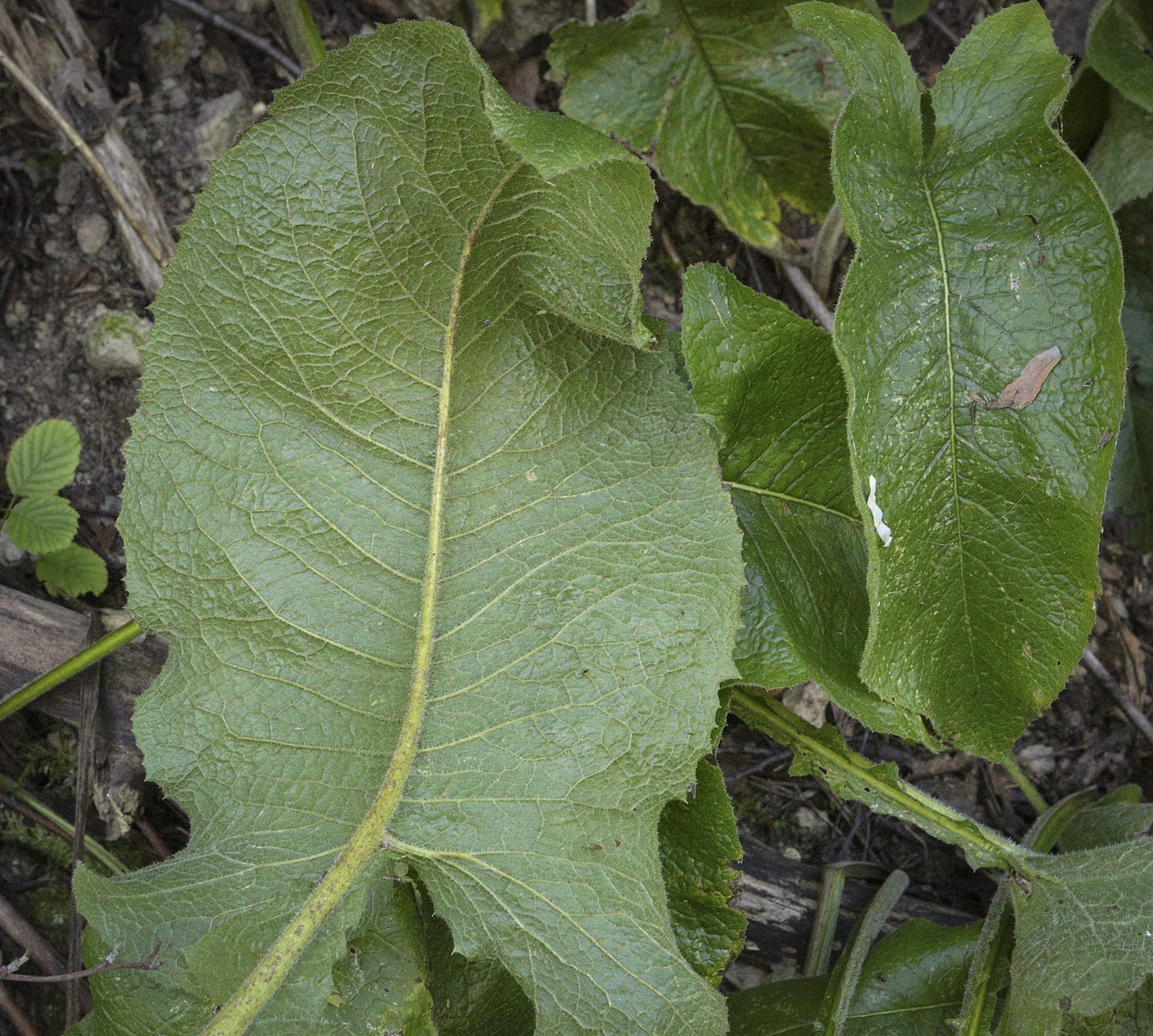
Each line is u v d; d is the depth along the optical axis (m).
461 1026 0.41
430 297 0.37
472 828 0.37
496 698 0.38
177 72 0.51
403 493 0.38
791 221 0.50
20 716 0.48
